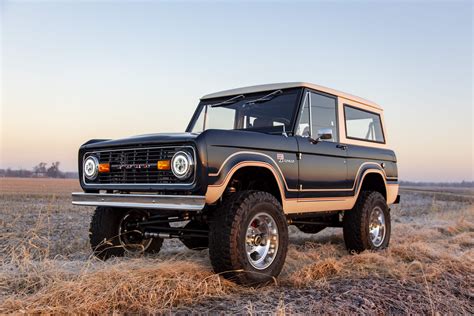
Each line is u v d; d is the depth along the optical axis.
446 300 4.22
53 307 3.46
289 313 3.58
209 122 6.25
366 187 7.13
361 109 6.84
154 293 3.81
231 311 3.66
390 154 7.29
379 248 6.55
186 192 4.28
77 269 4.45
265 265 4.56
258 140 4.73
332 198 5.82
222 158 4.32
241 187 5.12
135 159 4.64
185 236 5.02
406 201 23.55
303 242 7.08
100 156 5.00
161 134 4.68
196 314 3.59
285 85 5.73
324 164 5.67
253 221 4.55
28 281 4.06
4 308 3.46
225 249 4.24
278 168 4.94
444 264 5.58
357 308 3.79
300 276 4.73
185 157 4.23
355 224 6.27
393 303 4.03
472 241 7.83
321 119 5.90
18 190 30.20
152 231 5.34
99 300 3.62
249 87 6.07
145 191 4.55
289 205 5.14
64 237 7.51
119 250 5.42
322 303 3.87
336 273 5.05
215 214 4.40
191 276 4.24
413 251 6.26
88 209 13.77
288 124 5.43
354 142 6.50
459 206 18.52
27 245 6.33
